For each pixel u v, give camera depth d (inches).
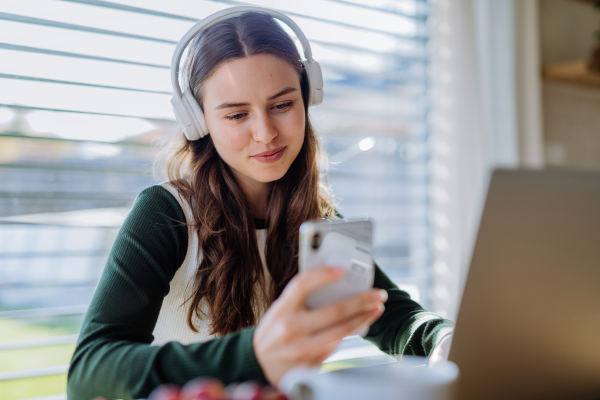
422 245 103.7
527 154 102.7
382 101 98.8
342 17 92.9
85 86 69.2
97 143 71.1
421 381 15.9
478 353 21.6
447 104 100.4
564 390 24.0
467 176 98.4
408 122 102.2
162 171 47.5
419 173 103.8
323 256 19.7
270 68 34.8
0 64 63.3
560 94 115.9
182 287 39.4
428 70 104.2
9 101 64.1
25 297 66.7
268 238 42.6
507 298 21.2
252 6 36.8
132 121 73.5
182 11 75.8
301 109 37.5
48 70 66.5
